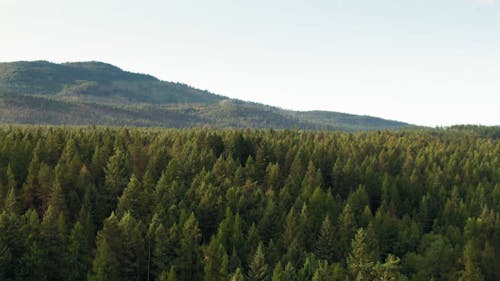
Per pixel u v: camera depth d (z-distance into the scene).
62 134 127.25
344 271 73.06
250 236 80.50
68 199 87.94
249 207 97.31
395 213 111.38
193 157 122.50
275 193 113.12
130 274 69.19
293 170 126.31
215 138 145.00
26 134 132.12
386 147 175.25
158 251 70.06
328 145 164.75
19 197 87.25
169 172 105.75
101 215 88.50
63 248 66.06
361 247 72.12
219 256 69.19
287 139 168.38
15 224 63.34
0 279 58.25
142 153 119.62
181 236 73.50
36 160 98.25
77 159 101.44
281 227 90.19
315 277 64.81
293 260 76.62
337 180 127.06
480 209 114.62
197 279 70.12
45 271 62.41
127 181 97.88
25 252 61.59
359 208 106.62
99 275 61.41
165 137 155.00
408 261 86.69
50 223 65.19
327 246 85.50
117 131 165.12
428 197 117.50
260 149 133.75
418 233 96.31
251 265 67.81
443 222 109.94
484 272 87.38
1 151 106.06
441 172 138.25
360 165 145.50
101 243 66.81
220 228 80.12
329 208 101.19
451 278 82.44
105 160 109.62
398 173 146.62
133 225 73.31
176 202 93.00
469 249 83.62
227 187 104.31
